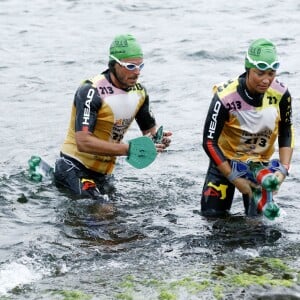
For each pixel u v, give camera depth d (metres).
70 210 11.81
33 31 27.92
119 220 11.38
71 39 26.52
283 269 9.31
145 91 12.85
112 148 12.02
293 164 13.75
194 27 27.36
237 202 12.10
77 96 12.35
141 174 13.68
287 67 20.94
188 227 10.99
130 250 10.12
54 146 15.61
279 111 11.17
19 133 16.56
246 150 11.30
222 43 24.39
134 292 8.64
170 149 15.09
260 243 10.30
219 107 10.98
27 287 8.87
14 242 10.41
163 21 28.81
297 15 28.59
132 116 12.69
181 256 9.87
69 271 9.39
